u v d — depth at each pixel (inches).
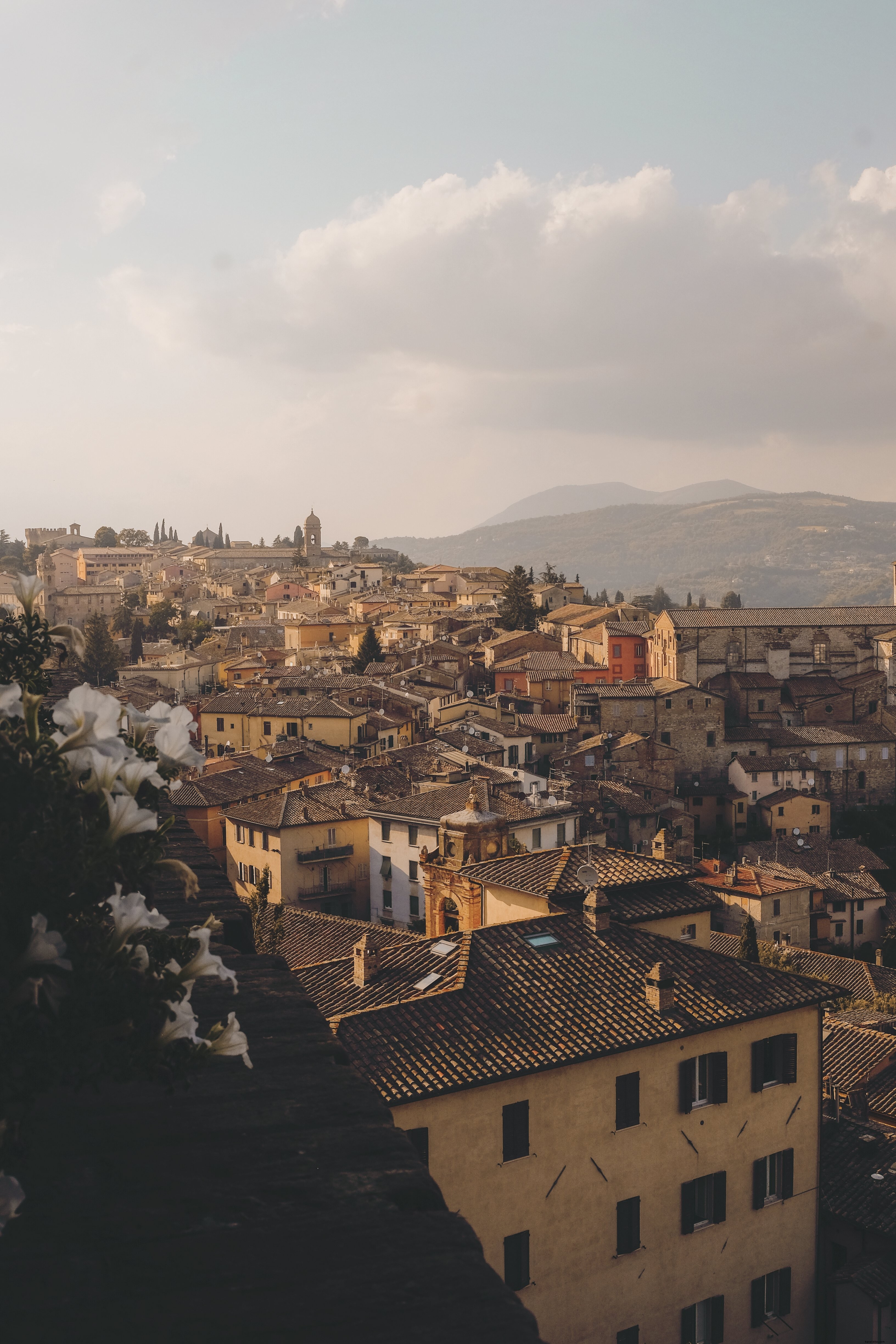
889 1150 1558.8
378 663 7086.6
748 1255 1242.0
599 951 1323.8
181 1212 202.7
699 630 6176.2
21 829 153.9
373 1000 1251.2
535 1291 1097.4
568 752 5433.1
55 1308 173.9
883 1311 1266.0
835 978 3390.7
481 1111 1065.5
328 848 3599.9
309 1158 223.5
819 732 5841.5
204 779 4042.8
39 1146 226.5
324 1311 173.6
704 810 5610.2
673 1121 1188.5
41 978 145.3
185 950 172.7
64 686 642.8
